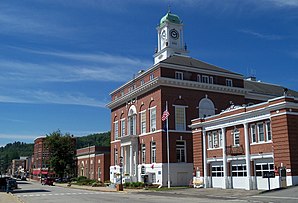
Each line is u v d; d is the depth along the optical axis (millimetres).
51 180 78625
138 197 32750
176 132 51750
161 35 71688
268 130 36125
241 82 59344
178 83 52906
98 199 30797
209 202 24984
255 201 25234
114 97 69750
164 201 26609
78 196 36156
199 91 54781
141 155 56219
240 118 39312
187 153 52000
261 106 36750
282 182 33312
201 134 45781
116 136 67500
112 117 69812
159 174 50312
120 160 59875
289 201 23938
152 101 54250
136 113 59281
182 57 58375
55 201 29281
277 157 34094
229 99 57281
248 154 37812
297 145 33531
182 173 51062
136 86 60406
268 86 67875
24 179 124750
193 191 39000
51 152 95125
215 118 43406
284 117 33781
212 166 44156
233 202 24781
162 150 50438
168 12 71312
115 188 52812
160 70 52781
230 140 41000
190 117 53219
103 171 76250
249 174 37469
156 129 52438
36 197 35375
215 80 56688
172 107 52156
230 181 40656
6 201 28875
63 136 95125
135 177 56375
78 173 95438
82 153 92438
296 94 68875
